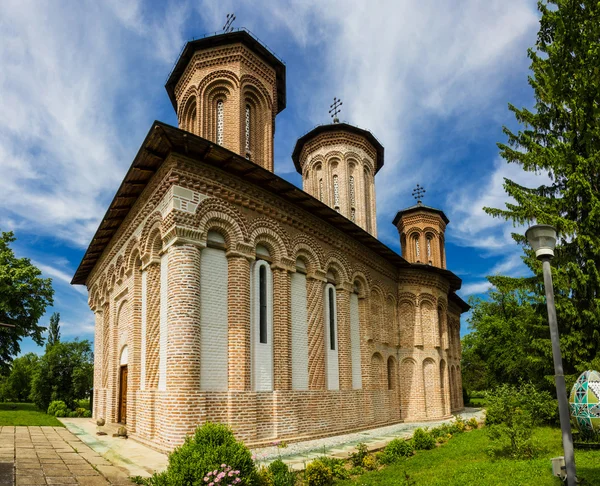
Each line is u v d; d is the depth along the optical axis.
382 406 21.09
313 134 28.03
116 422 18.23
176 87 21.41
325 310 18.23
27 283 33.22
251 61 19.73
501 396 12.79
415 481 9.52
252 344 14.34
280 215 16.17
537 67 17.11
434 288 25.61
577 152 16.19
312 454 12.84
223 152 13.34
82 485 8.81
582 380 13.00
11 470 9.77
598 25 11.77
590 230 15.16
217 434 8.43
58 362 35.19
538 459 10.94
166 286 13.84
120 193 16.00
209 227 13.77
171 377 12.29
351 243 20.44
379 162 30.56
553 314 7.47
